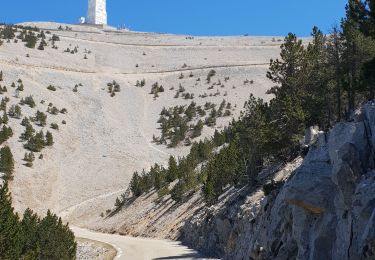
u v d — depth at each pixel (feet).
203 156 289.94
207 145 292.81
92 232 248.52
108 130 415.44
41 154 346.95
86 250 176.86
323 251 65.51
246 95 498.28
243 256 103.24
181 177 245.24
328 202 67.46
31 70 498.69
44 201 298.97
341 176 62.80
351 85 121.39
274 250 84.58
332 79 140.05
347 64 126.41
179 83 565.12
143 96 524.93
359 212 56.08
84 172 343.67
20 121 379.14
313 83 141.49
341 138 68.28
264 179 137.69
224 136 311.88
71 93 479.82
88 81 531.91
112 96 506.48
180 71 606.14
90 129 412.16
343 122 70.18
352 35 122.62
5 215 89.20
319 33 153.07
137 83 559.38
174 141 393.50
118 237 215.92
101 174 341.00
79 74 544.21
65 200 308.19
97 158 363.97
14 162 324.80
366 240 51.21
